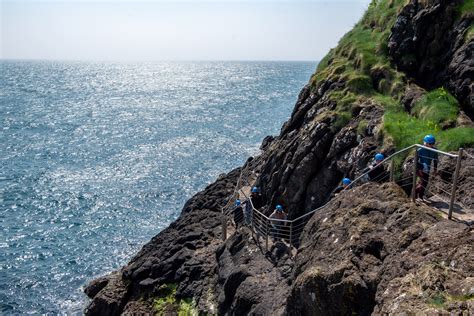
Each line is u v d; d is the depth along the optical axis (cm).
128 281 2647
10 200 4959
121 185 5444
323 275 1221
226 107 11750
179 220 3275
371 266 1200
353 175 2148
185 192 5238
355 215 1377
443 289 970
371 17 2989
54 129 8681
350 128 2302
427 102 2198
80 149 7138
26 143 7506
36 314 3016
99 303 2547
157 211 4712
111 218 4538
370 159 2094
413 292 998
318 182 2347
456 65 2223
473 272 1002
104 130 8600
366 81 2527
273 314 1670
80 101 13125
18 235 4166
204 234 2800
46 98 13700
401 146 2017
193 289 2352
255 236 2316
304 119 2711
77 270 3578
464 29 2266
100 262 3703
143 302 2470
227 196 3394
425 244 1133
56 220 4491
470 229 1138
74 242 4047
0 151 6962
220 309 2067
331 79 2728
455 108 2125
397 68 2500
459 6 2327
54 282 3403
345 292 1163
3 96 13838
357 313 1152
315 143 2391
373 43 2738
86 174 5872
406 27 2512
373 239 1256
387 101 2364
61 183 5512
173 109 11431
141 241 4062
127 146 7331
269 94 15112
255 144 7456
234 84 19575
